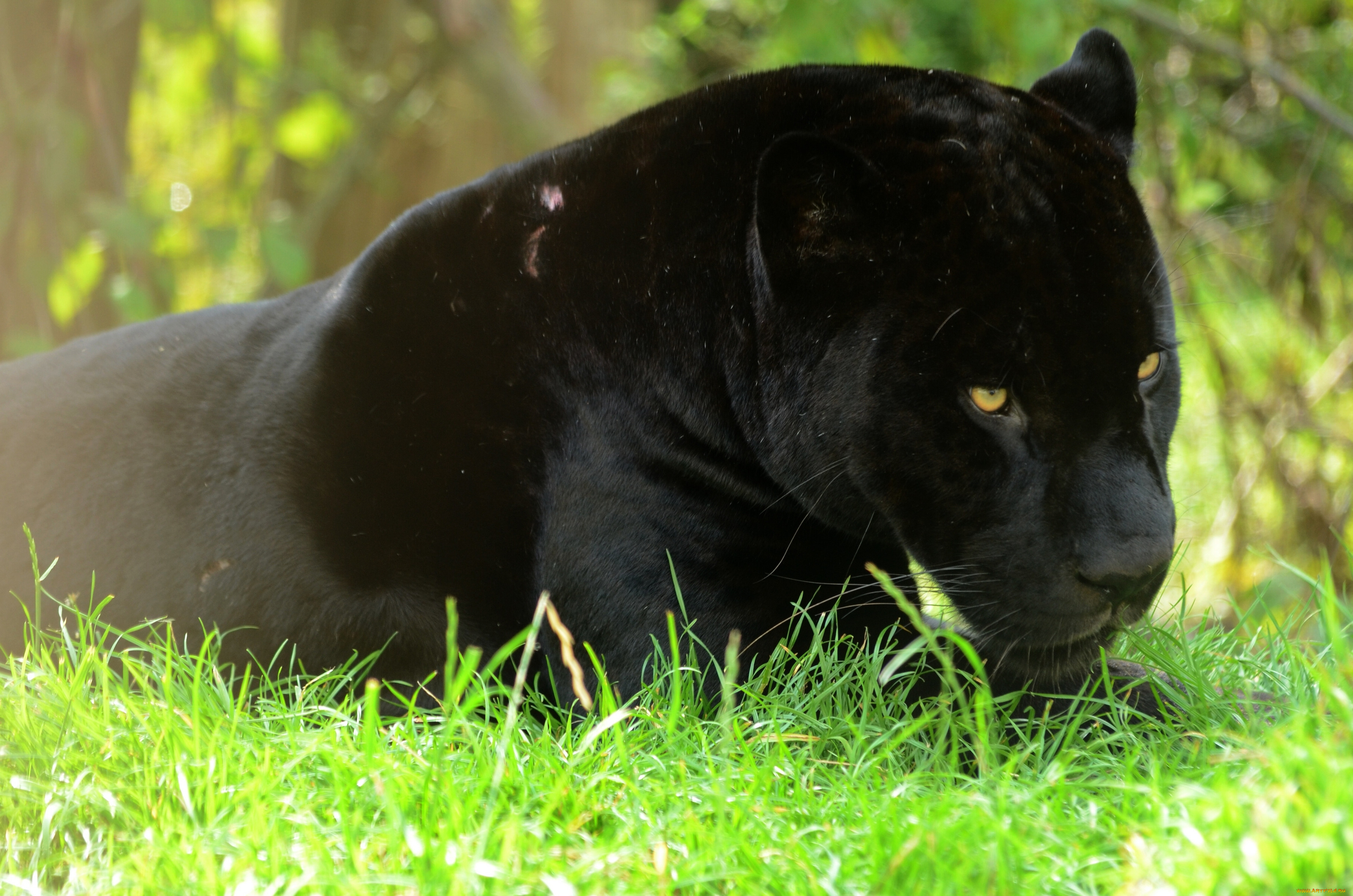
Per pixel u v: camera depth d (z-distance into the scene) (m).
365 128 16.89
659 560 5.59
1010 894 3.52
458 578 5.72
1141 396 5.15
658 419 5.62
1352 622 5.36
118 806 4.11
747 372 5.57
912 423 5.16
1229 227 14.52
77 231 13.57
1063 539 4.99
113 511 6.05
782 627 5.61
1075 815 4.10
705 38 17.88
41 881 4.03
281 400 5.90
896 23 14.83
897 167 5.26
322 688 5.54
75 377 6.48
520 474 5.69
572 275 5.73
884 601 5.75
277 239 13.20
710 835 3.84
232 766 4.24
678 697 4.65
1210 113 14.93
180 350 6.37
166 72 17.14
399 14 18.56
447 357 5.76
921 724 4.38
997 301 5.00
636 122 5.98
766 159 5.05
